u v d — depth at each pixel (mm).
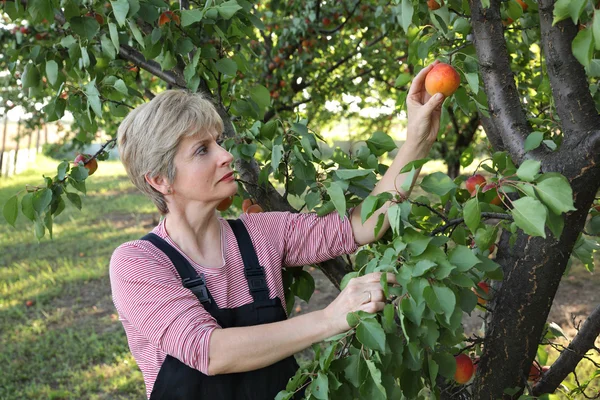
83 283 7145
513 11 1775
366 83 5773
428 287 1145
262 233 1575
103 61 2150
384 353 1159
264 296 1492
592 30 1019
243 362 1274
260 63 4730
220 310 1438
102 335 5625
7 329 5848
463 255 1224
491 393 1537
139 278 1374
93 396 4527
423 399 1506
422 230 1633
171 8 2000
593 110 1275
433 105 1454
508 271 1479
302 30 4215
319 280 6887
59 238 9477
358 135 8898
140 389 4617
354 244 1596
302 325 1282
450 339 1382
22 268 7871
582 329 1733
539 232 1068
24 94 4578
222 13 1724
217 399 1367
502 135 1415
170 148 1400
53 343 5488
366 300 1248
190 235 1480
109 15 1868
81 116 2135
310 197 1646
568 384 2074
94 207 12227
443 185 1263
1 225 10547
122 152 1457
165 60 1841
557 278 1415
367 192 1622
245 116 2066
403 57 4602
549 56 1271
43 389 4672
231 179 1472
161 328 1315
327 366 1208
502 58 1397
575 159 1278
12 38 3973
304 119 1713
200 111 1432
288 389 1275
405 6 1555
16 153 16844
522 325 1460
